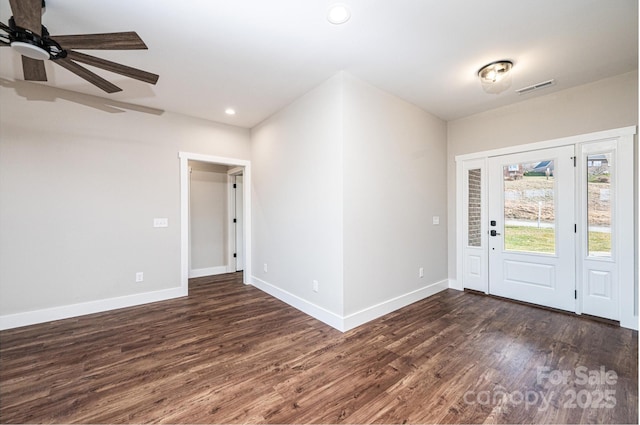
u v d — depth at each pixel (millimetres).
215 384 1889
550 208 3262
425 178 3760
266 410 1647
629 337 2533
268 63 2568
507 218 3621
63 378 1953
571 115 3080
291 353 2297
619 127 2789
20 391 1811
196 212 5047
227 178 5410
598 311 2945
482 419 1573
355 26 2068
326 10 1894
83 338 2568
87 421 1561
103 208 3293
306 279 3205
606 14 1940
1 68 2613
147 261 3586
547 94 3238
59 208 3039
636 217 2705
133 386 1866
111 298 3336
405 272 3436
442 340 2510
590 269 2994
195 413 1621
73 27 2041
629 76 2738
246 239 4488
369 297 2971
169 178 3754
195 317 3086
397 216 3320
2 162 2773
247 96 3275
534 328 2748
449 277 4215
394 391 1815
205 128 4055
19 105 2848
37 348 2379
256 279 4336
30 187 2895
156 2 1803
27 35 1621
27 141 2885
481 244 3873
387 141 3176
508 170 3594
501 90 3127
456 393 1794
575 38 2217
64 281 3064
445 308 3326
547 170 3275
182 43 2258
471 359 2191
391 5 1851
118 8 1856
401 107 3363
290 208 3477
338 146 2738
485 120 3787
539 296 3359
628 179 2742
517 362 2145
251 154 4484
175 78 2842
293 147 3410
